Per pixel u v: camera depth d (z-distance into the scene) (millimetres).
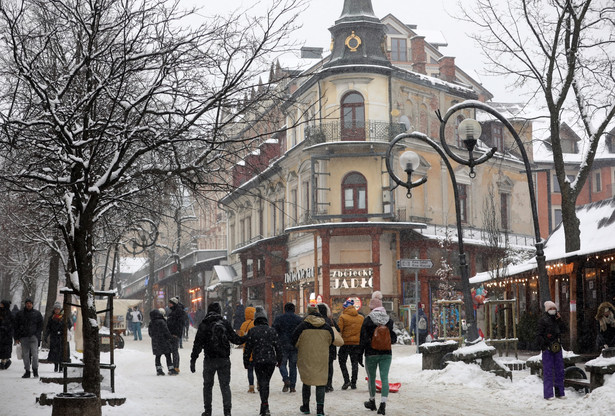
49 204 15164
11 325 21859
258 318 13008
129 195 14234
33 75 12461
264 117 14039
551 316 14477
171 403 14977
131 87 14570
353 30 44406
